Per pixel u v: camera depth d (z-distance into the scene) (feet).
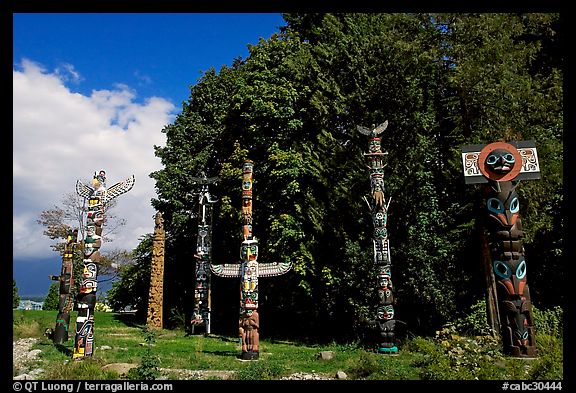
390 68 71.77
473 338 48.73
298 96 80.07
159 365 43.96
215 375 40.06
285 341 71.05
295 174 74.08
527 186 56.34
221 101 108.68
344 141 75.82
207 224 84.17
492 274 59.52
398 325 67.10
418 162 67.62
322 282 70.08
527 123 61.36
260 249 80.23
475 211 64.95
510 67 61.16
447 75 66.80
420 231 64.80
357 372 40.45
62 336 59.52
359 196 68.28
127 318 104.68
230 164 84.99
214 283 96.78
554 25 71.51
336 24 80.59
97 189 51.44
